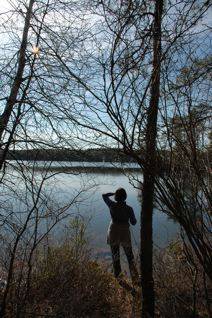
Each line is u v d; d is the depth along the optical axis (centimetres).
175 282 439
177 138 235
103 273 575
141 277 462
